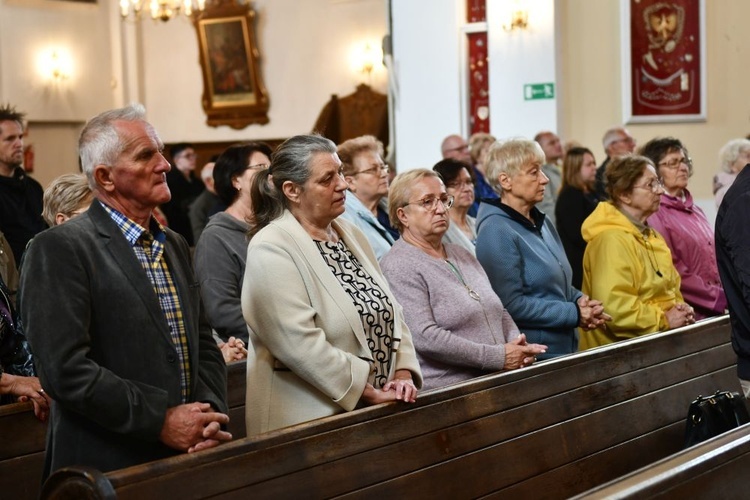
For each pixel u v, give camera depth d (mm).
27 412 3096
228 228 4125
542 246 4145
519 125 9266
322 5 15102
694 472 2389
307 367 2885
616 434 3654
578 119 9305
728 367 4355
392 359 3109
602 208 4535
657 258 4508
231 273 4059
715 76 9078
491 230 4078
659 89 9133
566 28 9273
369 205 4375
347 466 2748
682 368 4090
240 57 15453
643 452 3756
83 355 2424
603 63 9203
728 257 3361
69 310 2426
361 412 2832
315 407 2963
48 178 14586
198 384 2705
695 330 4234
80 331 2432
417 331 3576
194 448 2486
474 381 3205
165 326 2562
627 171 4469
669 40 9070
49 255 2451
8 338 3279
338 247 3143
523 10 9156
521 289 4043
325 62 15133
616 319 4320
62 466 2520
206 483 2414
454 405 3105
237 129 15680
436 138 9641
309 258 3004
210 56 15562
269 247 2975
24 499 3047
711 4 9031
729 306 3379
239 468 2494
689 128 9117
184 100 15945
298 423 2850
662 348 4023
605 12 9164
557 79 9172
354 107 14539
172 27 15914
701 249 4914
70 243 2477
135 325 2518
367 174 4309
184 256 2750
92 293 2494
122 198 2600
